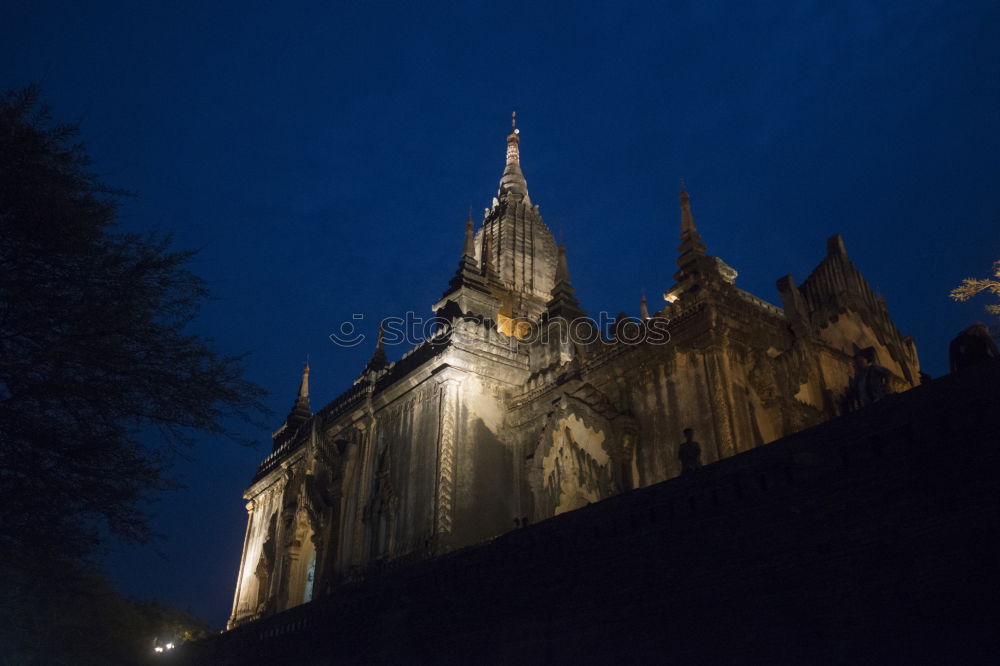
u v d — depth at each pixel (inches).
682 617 562.9
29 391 597.6
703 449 1024.9
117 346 629.9
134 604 1683.1
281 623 1173.1
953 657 403.9
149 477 642.2
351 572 1402.6
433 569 872.9
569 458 1174.3
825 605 476.1
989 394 443.8
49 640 918.4
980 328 590.6
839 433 514.9
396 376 1534.2
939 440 458.6
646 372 1163.9
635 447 1122.7
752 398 1059.9
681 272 1194.0
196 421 666.2
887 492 472.7
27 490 589.3
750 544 539.5
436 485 1284.4
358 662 940.0
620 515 655.1
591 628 634.8
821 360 1200.8
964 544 423.8
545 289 2021.4
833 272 1359.5
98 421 636.7
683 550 585.9
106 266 633.0
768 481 546.3
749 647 507.8
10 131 606.2
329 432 1706.4
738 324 1114.1
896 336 1419.8
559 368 1358.3
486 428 1370.6
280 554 1695.4
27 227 602.5
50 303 601.0
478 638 756.6
